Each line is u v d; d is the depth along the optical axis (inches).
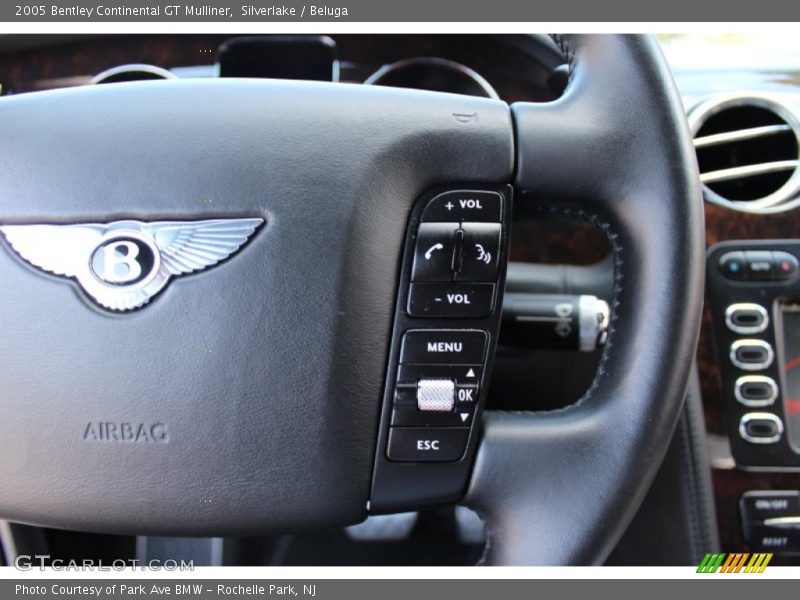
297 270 22.1
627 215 23.1
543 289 34.5
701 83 34.0
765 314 32.3
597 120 23.3
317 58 33.4
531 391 36.0
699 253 22.9
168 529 22.6
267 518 22.5
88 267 22.0
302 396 22.1
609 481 22.7
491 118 23.2
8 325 22.2
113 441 22.0
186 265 22.0
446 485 23.3
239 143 22.4
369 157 22.5
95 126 22.7
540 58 34.4
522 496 23.0
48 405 22.1
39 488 22.5
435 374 22.7
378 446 22.9
